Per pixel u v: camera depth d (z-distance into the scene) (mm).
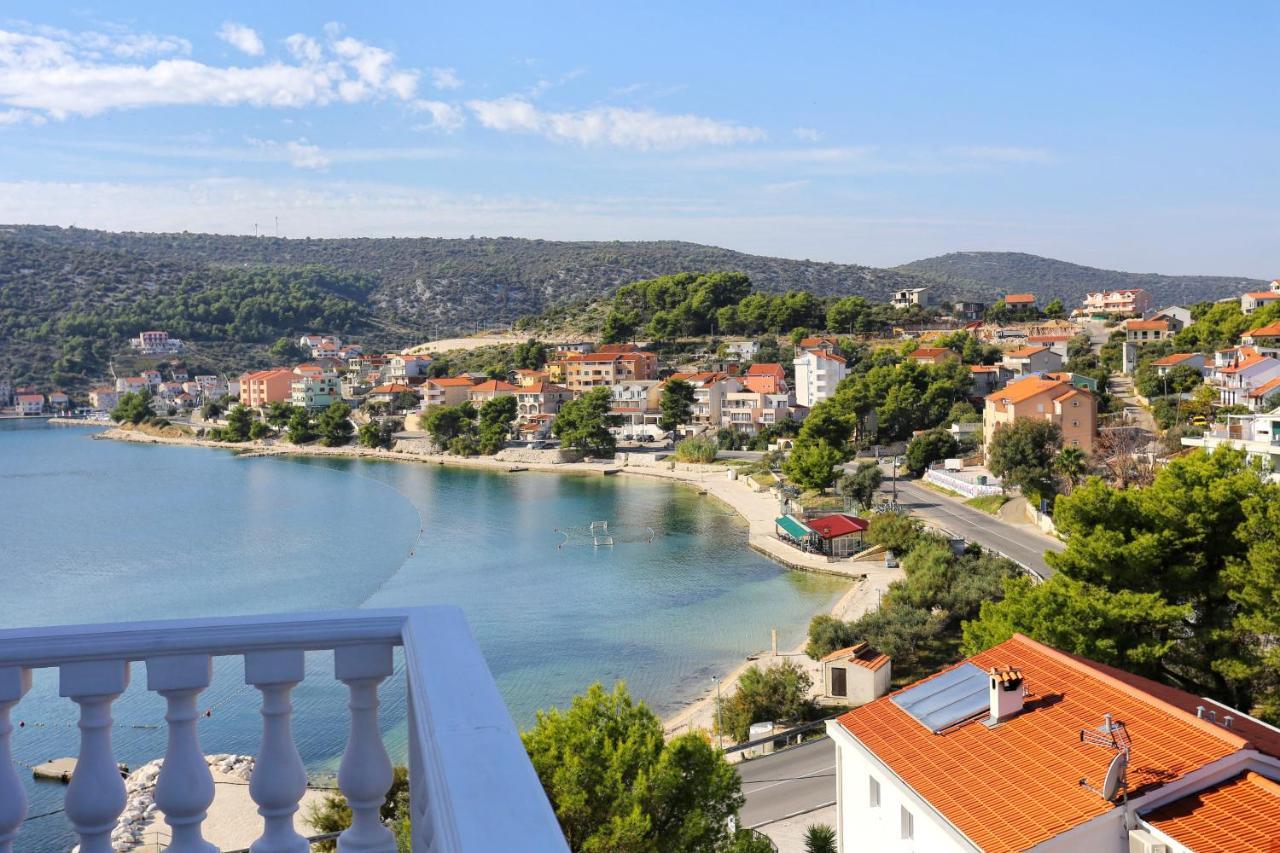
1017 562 73000
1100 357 179750
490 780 3363
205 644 5109
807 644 61938
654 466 156000
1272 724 33031
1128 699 23172
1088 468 95188
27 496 142500
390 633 5230
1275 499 33312
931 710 25531
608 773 21562
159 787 5164
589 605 78500
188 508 130500
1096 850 19594
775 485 130000
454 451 179500
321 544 105438
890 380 152375
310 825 29047
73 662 5062
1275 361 118375
